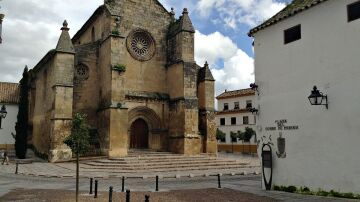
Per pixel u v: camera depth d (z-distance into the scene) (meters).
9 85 52.00
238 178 24.05
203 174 25.95
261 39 18.02
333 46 13.98
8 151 44.94
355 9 13.27
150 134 37.88
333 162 13.60
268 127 17.08
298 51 15.64
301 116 15.23
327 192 13.78
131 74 37.47
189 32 37.56
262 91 17.66
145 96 37.41
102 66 35.97
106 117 33.44
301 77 15.37
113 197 15.22
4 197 15.12
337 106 13.62
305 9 15.25
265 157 17.11
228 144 70.00
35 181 21.61
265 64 17.59
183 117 35.91
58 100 32.62
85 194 16.12
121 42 34.41
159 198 15.02
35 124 43.69
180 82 36.78
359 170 12.58
